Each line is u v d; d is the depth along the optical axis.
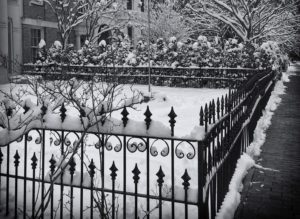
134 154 6.02
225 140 4.49
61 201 3.50
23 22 21.56
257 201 4.68
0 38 17.14
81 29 26.55
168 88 18.06
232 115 5.12
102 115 3.34
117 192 3.34
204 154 3.31
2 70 15.73
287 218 4.19
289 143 8.06
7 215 3.88
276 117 11.62
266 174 5.79
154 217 3.84
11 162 5.71
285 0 26.30
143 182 4.82
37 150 6.27
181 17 28.86
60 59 17.73
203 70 18.77
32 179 3.60
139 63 19.72
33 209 3.54
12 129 3.58
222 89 17.91
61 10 24.17
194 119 9.59
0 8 17.30
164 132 3.16
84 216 3.89
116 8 26.47
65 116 3.46
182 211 3.98
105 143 3.31
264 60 18.84
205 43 19.00
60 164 3.25
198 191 3.13
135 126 3.23
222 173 4.21
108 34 29.62
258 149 7.34
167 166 5.44
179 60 19.25
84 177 3.49
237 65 18.69
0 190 4.44
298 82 26.80
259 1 24.92
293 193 4.96
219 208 4.04
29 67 18.41
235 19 27.44
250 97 7.69
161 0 30.53
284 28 28.30
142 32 29.81
